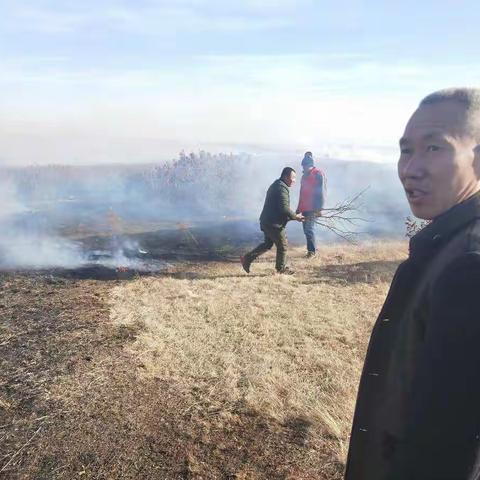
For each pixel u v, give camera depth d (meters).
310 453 3.02
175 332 4.76
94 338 4.55
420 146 1.12
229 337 4.70
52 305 5.41
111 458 2.93
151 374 3.92
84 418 3.31
